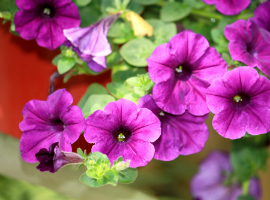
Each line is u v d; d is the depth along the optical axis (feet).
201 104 1.65
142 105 1.61
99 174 1.55
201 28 2.08
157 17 2.09
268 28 1.91
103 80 2.01
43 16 1.81
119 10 1.89
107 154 1.59
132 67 1.93
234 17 1.98
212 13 2.06
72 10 1.80
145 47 1.86
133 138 1.60
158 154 1.67
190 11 2.03
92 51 1.72
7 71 2.00
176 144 1.68
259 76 1.58
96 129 1.57
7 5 1.90
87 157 1.58
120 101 1.57
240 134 1.61
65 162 1.54
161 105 1.61
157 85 1.60
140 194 2.12
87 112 1.74
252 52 1.74
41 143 1.63
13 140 1.95
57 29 1.81
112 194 2.02
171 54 1.61
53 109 1.62
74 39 1.71
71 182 1.95
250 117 1.61
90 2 2.00
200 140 1.68
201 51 1.63
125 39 1.92
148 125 1.58
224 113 1.59
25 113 1.63
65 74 1.89
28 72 1.99
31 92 1.98
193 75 1.67
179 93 1.65
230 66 1.73
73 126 1.59
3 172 1.94
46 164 1.53
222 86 1.58
